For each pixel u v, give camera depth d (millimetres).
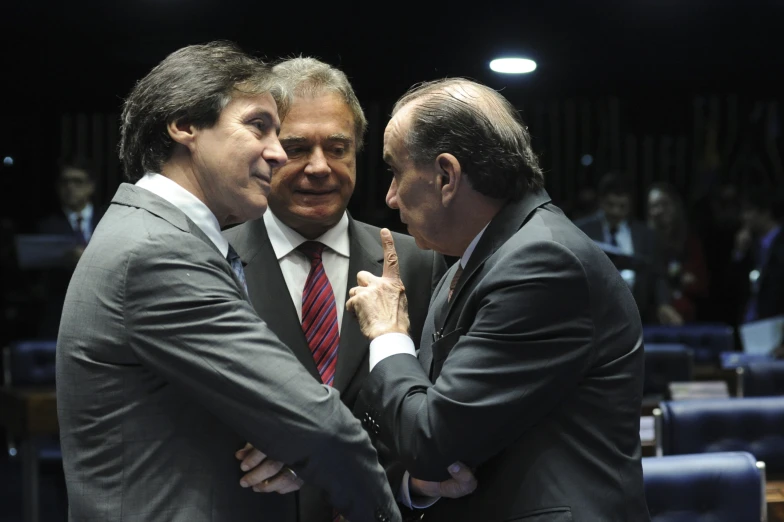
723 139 7809
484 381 1446
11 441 4438
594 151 7742
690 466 2244
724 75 5500
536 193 1601
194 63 1477
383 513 1434
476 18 4785
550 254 1468
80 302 1385
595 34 5094
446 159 1544
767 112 7781
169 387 1384
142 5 5277
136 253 1367
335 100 1847
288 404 1335
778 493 2510
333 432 1351
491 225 1572
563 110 7703
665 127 7742
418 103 1590
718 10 5191
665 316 5523
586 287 1471
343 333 1870
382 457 1672
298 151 1824
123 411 1368
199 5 5207
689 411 2707
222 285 1385
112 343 1361
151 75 1502
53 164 7352
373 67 5074
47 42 5719
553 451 1478
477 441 1449
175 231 1401
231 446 1406
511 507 1472
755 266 6832
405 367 1568
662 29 5238
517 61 4609
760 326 4914
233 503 1393
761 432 2723
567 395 1487
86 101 6297
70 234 5859
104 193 7402
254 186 1484
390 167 1648
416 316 1941
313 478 1379
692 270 6660
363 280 1687
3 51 5773
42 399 4059
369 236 2008
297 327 1864
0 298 6797
